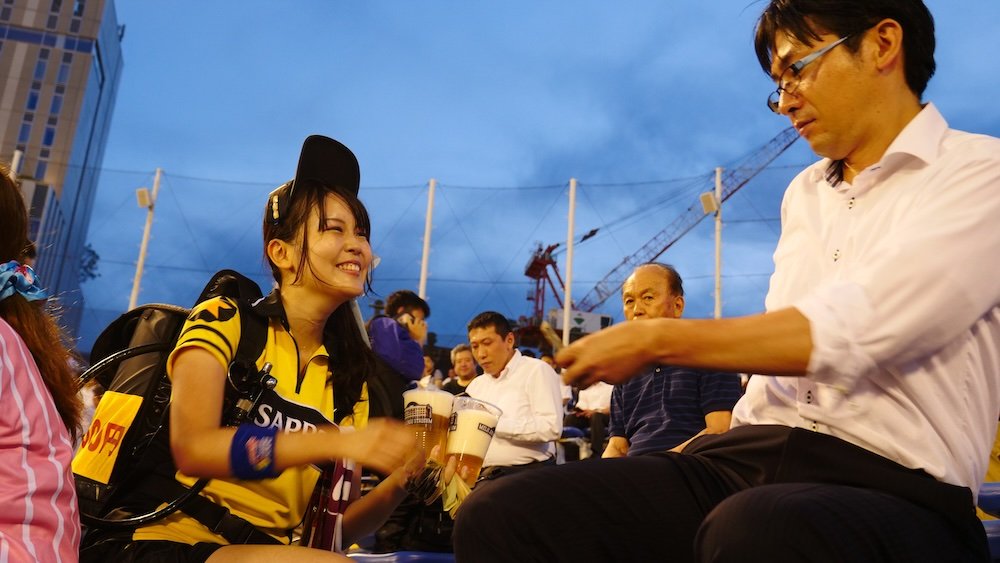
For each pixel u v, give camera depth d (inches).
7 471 50.8
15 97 3334.2
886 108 57.1
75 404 63.3
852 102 56.8
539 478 56.7
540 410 180.5
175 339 69.0
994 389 53.3
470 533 55.5
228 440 57.7
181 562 61.4
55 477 53.0
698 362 48.4
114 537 63.5
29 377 54.7
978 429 52.3
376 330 88.5
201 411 60.4
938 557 47.0
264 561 61.9
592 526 55.5
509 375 186.7
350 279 72.1
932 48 57.7
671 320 49.6
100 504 64.6
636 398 149.7
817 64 56.8
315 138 74.0
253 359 67.6
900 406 52.1
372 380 78.3
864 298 47.5
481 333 186.9
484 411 77.0
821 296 48.5
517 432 176.1
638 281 147.9
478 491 57.1
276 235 73.7
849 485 51.8
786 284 63.0
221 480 66.8
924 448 51.1
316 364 73.8
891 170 56.6
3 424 51.8
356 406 76.5
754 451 57.6
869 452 52.2
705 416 138.6
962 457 51.4
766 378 60.7
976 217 48.2
